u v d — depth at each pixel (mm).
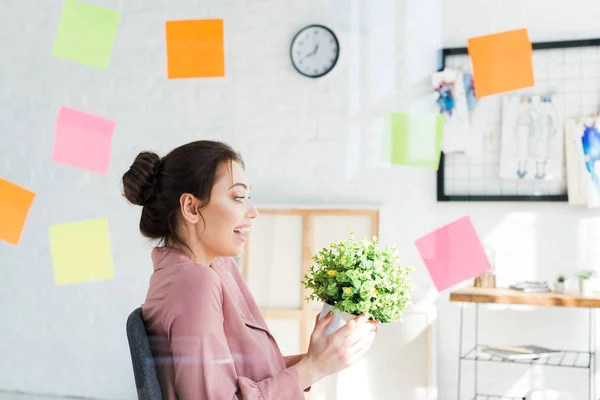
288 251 3160
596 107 2900
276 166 3301
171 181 1207
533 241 2969
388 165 3164
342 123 3244
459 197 3045
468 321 3004
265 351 1198
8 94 3705
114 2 3594
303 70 3287
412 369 2805
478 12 3074
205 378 1087
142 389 1081
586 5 2951
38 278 3609
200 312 1107
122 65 3549
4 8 3732
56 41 3635
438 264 3059
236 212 1222
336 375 2711
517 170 2965
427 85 3137
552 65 2959
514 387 2939
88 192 3574
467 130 3045
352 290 1221
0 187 3652
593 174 2865
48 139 3641
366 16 3230
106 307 3527
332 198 3221
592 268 2904
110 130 3557
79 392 3520
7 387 3613
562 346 2912
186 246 1205
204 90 3430
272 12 3363
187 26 3465
